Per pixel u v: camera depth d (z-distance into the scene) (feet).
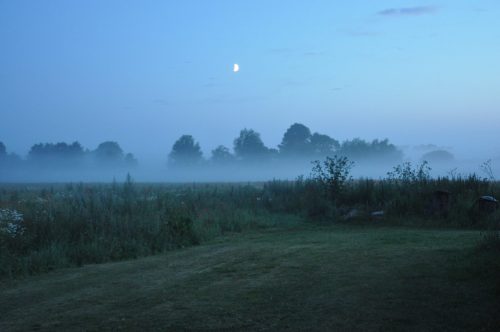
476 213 63.16
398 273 32.42
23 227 51.03
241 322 24.95
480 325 22.36
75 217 55.16
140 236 52.65
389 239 48.60
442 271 31.96
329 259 39.24
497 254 33.68
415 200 70.08
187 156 508.94
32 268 41.96
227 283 33.42
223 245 52.47
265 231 64.28
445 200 66.69
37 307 30.07
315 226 67.21
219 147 510.99
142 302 29.81
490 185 73.51
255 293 30.19
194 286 33.12
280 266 37.83
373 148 394.73
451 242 44.47
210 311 27.04
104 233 52.31
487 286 27.68
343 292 28.86
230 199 87.25
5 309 29.96
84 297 31.86
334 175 83.15
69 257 45.80
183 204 72.43
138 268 41.09
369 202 75.56
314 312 25.70
